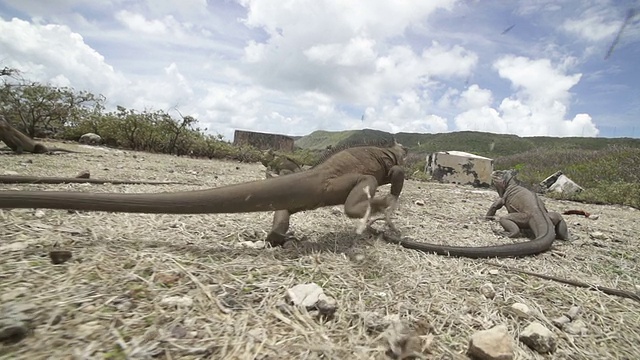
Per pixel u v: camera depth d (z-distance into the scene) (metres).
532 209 1.30
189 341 0.45
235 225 1.00
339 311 0.57
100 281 0.57
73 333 0.44
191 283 0.60
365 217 0.84
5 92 3.50
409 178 3.88
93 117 4.12
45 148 2.47
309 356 0.45
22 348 0.41
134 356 0.41
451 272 0.80
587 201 3.05
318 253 0.82
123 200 0.76
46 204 0.73
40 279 0.56
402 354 0.47
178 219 0.99
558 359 0.52
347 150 0.96
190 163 3.17
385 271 0.76
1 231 0.75
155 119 4.21
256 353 0.44
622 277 0.91
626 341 0.59
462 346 0.52
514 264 0.93
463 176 3.88
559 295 0.74
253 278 0.65
